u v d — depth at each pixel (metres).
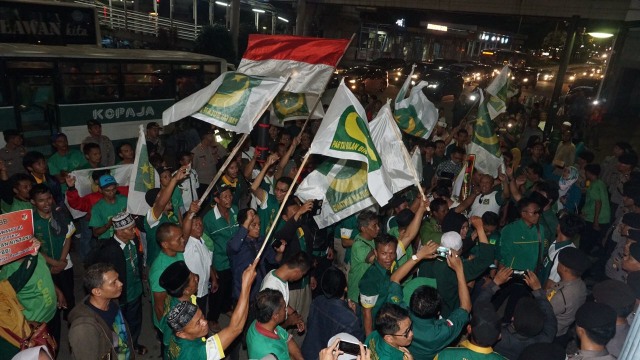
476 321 3.16
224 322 5.97
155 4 34.09
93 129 8.81
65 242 5.06
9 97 9.28
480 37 57.12
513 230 5.29
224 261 5.43
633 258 4.32
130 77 11.21
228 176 6.55
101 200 5.57
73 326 3.32
